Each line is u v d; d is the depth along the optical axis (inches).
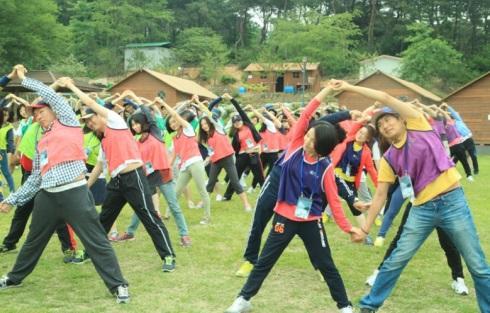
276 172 215.2
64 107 188.2
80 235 188.9
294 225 172.6
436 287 214.5
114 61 2149.4
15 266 200.1
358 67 1840.6
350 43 1806.1
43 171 186.2
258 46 2320.4
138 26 2314.2
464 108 1025.5
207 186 368.8
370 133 257.1
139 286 209.5
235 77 2102.6
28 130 285.1
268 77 1835.6
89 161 275.6
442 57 1678.2
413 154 163.3
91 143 274.5
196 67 2111.2
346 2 2438.5
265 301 196.1
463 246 164.7
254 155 418.3
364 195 311.9
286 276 226.8
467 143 587.8
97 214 191.0
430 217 165.6
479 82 1010.1
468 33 2144.4
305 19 1825.8
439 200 163.6
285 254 261.9
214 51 2126.0
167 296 198.2
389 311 187.9
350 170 265.3
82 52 2207.2
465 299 200.7
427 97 1194.6
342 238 298.8
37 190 196.7
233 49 2468.0
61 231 237.6
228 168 369.4
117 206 230.4
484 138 1007.6
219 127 365.4
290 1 2598.4
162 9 2504.9
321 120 186.4
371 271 235.9
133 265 239.3
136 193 223.0
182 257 253.0
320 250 172.9
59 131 186.7
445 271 236.2
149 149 264.2
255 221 219.9
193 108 418.0
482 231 316.8
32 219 193.5
